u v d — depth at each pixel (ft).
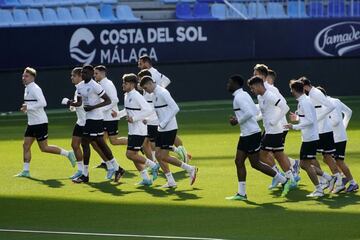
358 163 183.32
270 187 153.79
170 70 307.37
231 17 339.77
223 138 224.94
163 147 155.33
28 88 169.89
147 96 176.76
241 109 141.38
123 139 183.32
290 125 145.28
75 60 293.02
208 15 341.62
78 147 164.76
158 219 129.29
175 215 132.16
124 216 131.95
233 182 161.89
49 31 289.12
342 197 146.20
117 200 145.48
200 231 120.16
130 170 178.50
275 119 150.92
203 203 141.69
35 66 287.89
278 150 153.07
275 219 128.16
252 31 315.78
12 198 148.46
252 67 317.63
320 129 149.79
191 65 310.24
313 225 123.54
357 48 327.06
